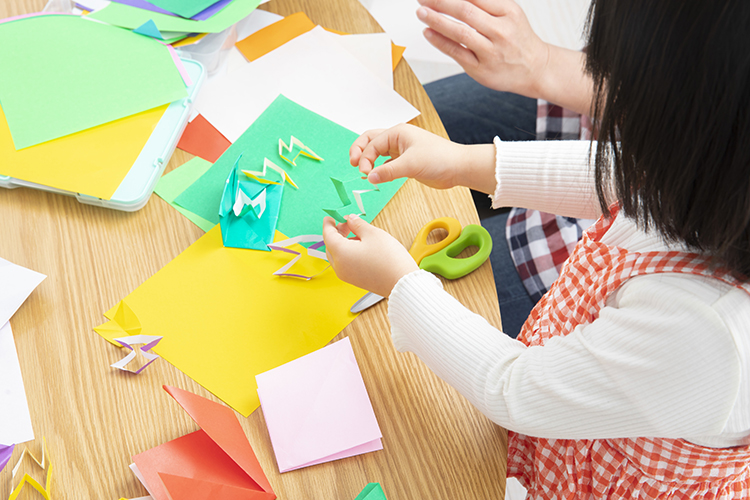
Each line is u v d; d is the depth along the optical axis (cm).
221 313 58
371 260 57
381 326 59
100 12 75
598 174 45
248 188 66
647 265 45
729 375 39
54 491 49
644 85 34
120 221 63
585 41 41
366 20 81
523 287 96
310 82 75
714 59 30
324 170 69
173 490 45
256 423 53
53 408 52
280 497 49
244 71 75
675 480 56
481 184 67
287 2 83
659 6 31
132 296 59
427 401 55
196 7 76
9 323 56
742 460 53
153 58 72
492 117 105
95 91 69
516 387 49
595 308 52
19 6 77
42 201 64
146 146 66
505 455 53
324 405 53
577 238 97
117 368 54
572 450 62
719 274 40
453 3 76
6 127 66
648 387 42
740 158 32
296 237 61
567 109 94
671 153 34
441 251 63
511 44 78
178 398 46
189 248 62
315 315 59
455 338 52
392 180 66
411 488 51
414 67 163
